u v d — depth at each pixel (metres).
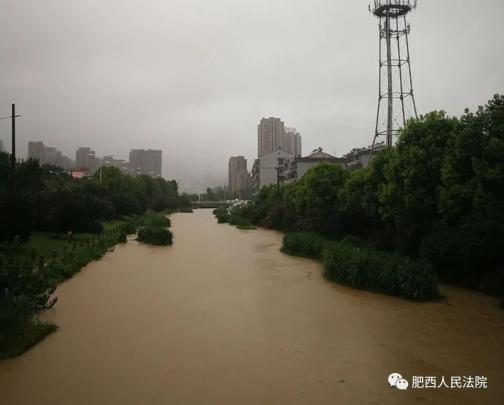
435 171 18.23
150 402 7.42
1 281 12.19
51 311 12.98
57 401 7.45
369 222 26.77
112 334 10.94
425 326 11.89
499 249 14.80
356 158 56.50
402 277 15.23
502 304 13.70
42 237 26.95
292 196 40.84
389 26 33.00
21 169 35.84
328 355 9.71
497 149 15.20
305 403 7.47
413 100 32.00
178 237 36.97
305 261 23.25
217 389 7.94
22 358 9.34
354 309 13.58
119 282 17.34
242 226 46.62
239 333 11.12
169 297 14.89
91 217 34.31
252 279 18.20
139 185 71.50
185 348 10.01
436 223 17.81
